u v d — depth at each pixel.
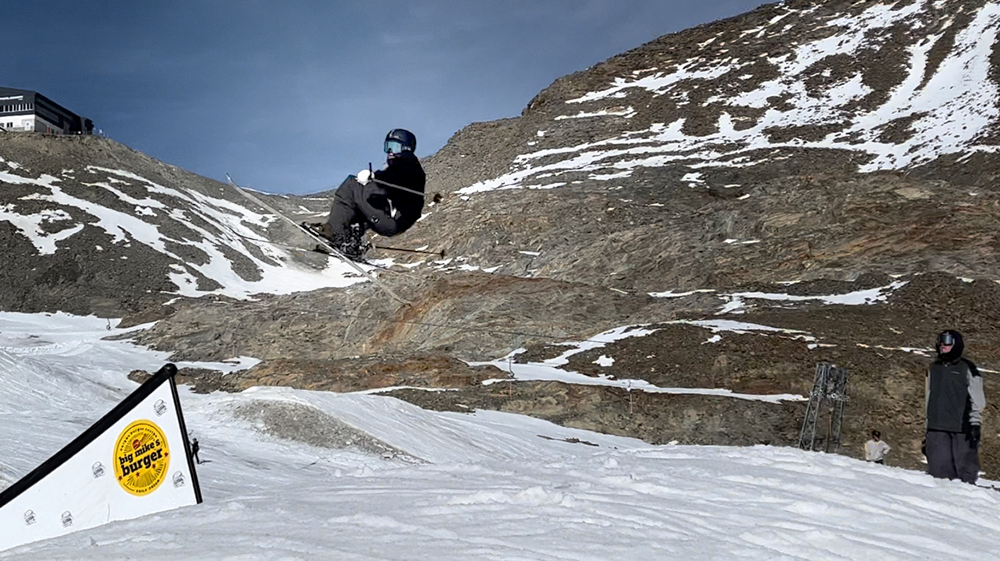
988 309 43.38
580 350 45.16
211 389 46.16
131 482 6.00
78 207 101.44
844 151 98.50
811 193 67.81
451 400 37.94
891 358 38.34
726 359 40.25
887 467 7.62
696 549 4.33
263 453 23.86
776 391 37.72
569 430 34.94
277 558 3.87
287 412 26.25
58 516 5.79
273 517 4.95
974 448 8.28
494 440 29.48
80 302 83.38
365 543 4.20
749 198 75.19
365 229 8.49
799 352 40.12
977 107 97.62
